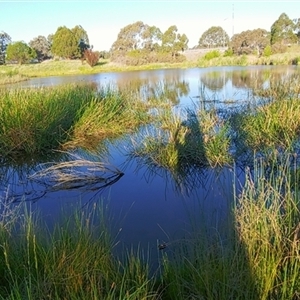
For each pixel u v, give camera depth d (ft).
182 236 10.83
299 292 7.32
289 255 7.70
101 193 15.30
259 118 21.63
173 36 133.90
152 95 40.81
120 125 26.84
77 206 13.48
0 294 7.52
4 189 16.21
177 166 17.93
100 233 10.18
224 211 11.72
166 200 14.20
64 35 142.00
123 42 140.97
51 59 158.20
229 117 25.32
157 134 21.50
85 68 118.83
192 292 7.72
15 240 9.27
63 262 8.13
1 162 20.31
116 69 115.55
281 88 32.01
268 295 7.36
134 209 13.41
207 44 175.42
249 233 8.09
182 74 81.71
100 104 27.50
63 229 9.55
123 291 7.72
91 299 7.34
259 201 8.89
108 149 22.17
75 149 22.48
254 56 121.08
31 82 69.77
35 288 7.58
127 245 10.62
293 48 118.83
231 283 7.33
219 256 7.93
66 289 7.58
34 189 16.07
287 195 9.35
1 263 8.41
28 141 21.03
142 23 139.23
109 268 8.38
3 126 21.07
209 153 17.97
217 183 15.53
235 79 62.44
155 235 11.20
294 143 18.65
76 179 16.31
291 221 8.64
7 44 140.77
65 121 24.18
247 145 19.12
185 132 19.95
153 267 9.35
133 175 17.33
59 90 29.68
